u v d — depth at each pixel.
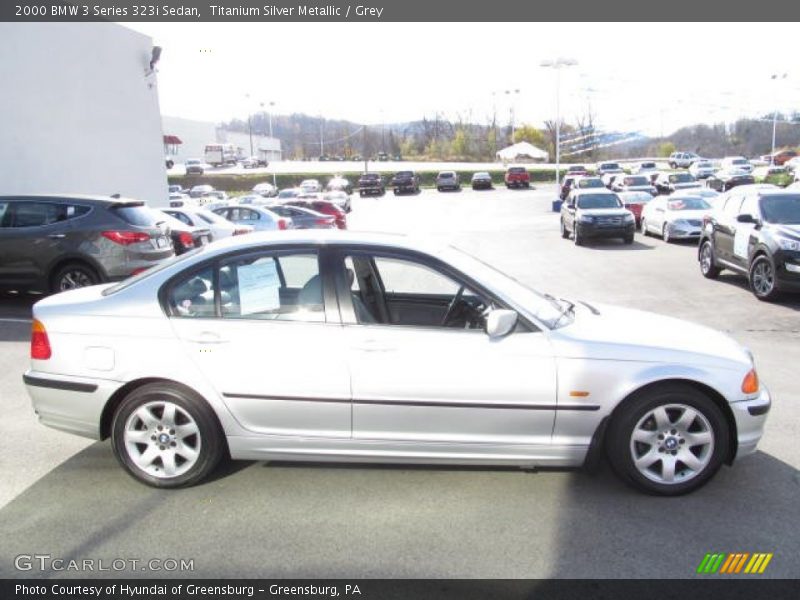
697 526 3.46
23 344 7.49
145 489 3.88
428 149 96.38
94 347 3.83
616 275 13.32
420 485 3.92
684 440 3.76
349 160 102.12
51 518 3.56
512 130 91.31
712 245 12.20
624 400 3.72
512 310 3.77
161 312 3.85
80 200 9.35
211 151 83.31
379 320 3.87
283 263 3.90
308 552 3.23
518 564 3.13
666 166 70.00
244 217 17.67
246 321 3.81
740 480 3.98
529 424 3.70
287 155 122.75
